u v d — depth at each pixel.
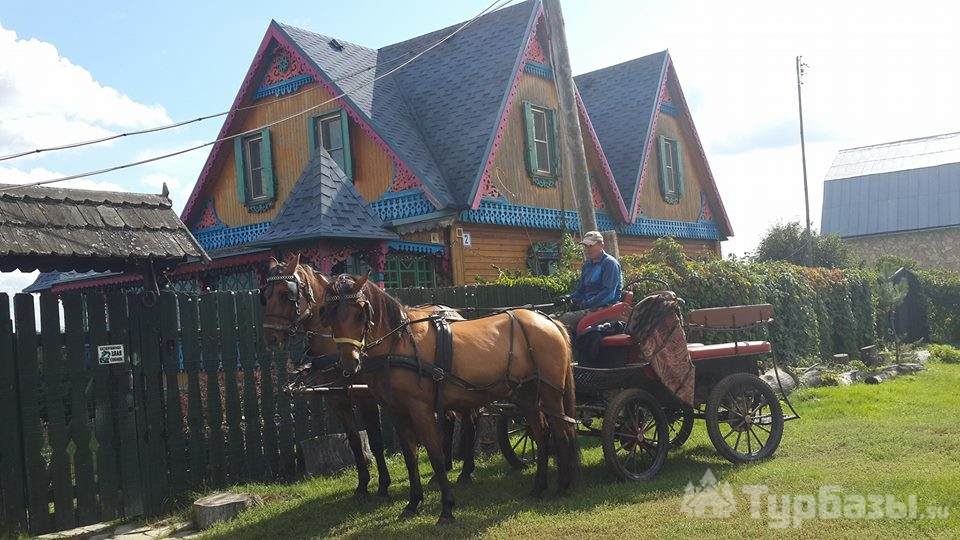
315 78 19.33
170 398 9.14
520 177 19.16
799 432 10.64
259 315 10.05
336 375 8.30
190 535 8.16
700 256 20.45
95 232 9.05
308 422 10.48
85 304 8.58
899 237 44.03
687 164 26.50
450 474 9.84
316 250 13.81
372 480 9.71
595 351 9.34
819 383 16.05
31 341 8.13
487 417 10.76
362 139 18.59
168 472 9.09
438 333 7.83
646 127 23.69
